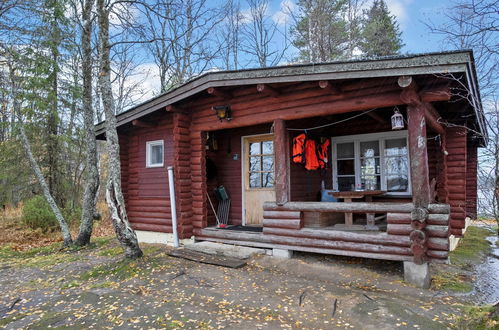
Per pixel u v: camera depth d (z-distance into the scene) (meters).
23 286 5.41
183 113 7.70
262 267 6.00
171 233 7.91
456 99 5.71
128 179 9.02
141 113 7.70
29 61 10.73
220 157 8.96
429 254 4.86
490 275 5.66
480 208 4.63
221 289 4.87
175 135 7.59
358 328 3.57
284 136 6.37
